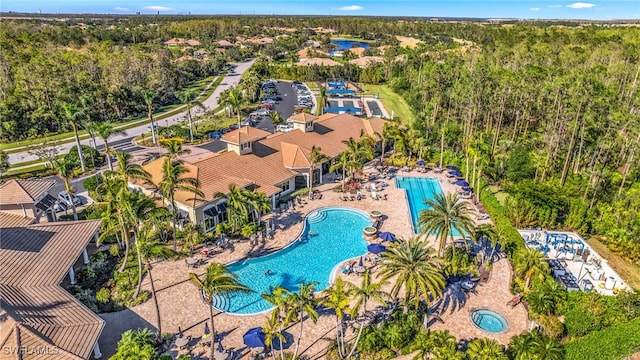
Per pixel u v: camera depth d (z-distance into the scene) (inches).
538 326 1412.4
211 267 1227.9
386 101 5162.4
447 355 1150.3
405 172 2844.5
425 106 3909.9
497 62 4830.2
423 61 5610.2
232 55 7800.2
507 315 1491.1
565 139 2706.7
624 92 3405.5
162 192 1796.3
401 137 2940.5
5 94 3909.9
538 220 2128.4
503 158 2684.5
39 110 3582.7
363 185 2615.7
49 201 2039.9
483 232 1722.4
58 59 4461.1
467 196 2490.2
